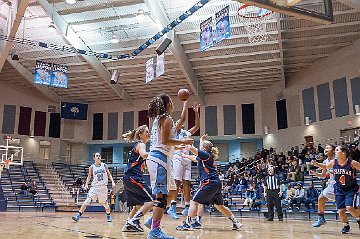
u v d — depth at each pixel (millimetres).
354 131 19234
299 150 21859
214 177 5609
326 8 6602
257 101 25234
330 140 20234
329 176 6969
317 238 4586
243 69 21812
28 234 4746
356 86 19047
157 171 3645
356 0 13758
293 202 13453
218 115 25703
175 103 26438
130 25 18281
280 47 18109
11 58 21094
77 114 27250
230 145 26453
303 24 17062
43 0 16156
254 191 16172
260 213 14680
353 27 17453
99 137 27781
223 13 13727
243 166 21438
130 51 20625
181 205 15414
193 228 6012
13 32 16281
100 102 28328
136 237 4250
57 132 26938
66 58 21484
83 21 18094
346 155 5742
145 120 26875
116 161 27984
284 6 6199
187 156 5793
